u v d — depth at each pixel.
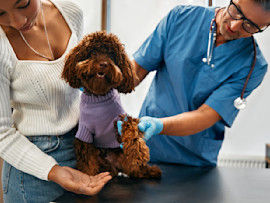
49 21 1.01
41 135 1.00
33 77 0.92
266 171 1.25
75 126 1.06
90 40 0.92
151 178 1.11
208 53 1.30
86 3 2.59
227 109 1.25
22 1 0.72
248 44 1.28
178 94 1.36
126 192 0.93
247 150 2.43
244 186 1.01
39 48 0.97
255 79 1.29
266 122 2.37
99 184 0.85
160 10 2.50
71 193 0.90
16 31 0.92
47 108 0.98
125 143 0.90
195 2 2.38
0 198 1.83
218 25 1.28
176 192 0.94
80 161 1.04
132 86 0.97
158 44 1.40
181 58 1.34
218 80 1.30
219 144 1.48
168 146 1.44
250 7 1.01
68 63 0.92
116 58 0.93
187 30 1.34
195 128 1.19
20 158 0.90
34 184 0.99
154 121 1.03
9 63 0.89
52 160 0.92
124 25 2.59
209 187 1.00
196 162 1.43
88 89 0.92
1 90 0.88
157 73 1.51
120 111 1.01
